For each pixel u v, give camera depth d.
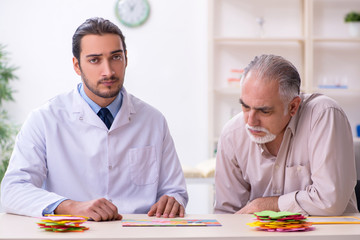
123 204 1.88
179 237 1.21
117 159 1.90
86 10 4.85
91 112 1.89
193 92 4.93
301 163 1.85
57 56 4.85
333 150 1.71
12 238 1.19
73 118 1.90
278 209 1.73
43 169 1.85
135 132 1.94
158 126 2.00
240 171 2.01
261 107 1.67
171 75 4.93
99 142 1.88
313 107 1.81
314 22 4.97
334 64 5.00
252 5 4.92
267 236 1.24
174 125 4.93
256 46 4.93
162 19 4.90
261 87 1.66
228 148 1.98
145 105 2.02
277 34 4.94
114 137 1.91
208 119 4.73
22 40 4.82
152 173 1.94
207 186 4.83
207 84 4.92
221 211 2.03
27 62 4.82
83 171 1.88
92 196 1.87
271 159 1.91
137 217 1.63
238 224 1.45
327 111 1.77
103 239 1.19
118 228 1.37
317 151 1.74
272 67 1.68
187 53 4.92
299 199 1.70
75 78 4.87
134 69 4.91
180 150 4.94
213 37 4.70
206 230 1.33
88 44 1.74
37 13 4.82
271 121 1.70
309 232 1.30
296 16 4.94
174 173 1.99
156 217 1.63
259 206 1.75
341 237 1.27
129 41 4.90
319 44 4.99
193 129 4.94
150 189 1.93
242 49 4.93
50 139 1.86
